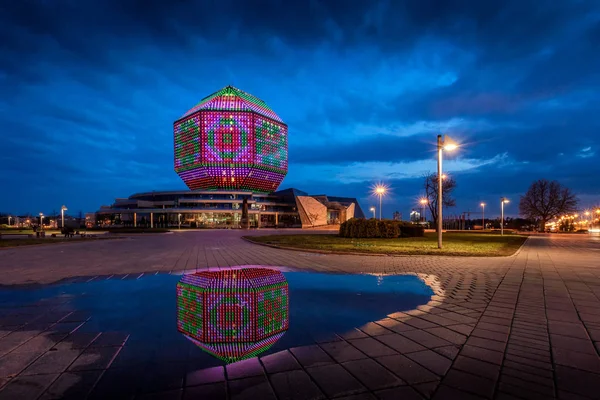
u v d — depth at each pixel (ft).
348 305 19.53
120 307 19.11
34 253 53.31
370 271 32.91
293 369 11.02
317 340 13.73
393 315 17.48
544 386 9.89
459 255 46.39
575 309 18.74
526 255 48.91
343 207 342.23
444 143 56.29
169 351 12.53
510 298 21.40
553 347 13.06
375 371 10.89
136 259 43.93
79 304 19.86
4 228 257.75
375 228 93.40
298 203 304.91
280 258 44.37
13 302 20.48
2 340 13.89
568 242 85.61
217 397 9.23
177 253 52.29
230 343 13.37
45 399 9.18
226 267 35.78
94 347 13.00
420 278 28.94
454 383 10.08
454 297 21.71
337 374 10.66
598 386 9.90
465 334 14.58
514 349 12.85
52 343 13.47
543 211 224.94
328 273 31.68
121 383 10.08
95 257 46.75
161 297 21.57
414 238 95.30
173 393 9.45
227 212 279.49
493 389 9.70
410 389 9.71
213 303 19.83
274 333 14.53
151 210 277.64
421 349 12.82
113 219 299.99
